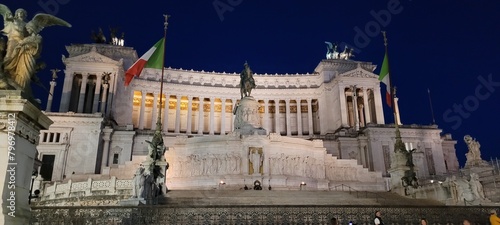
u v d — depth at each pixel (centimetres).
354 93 7975
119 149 5981
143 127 7831
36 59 1211
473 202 2530
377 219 1606
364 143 6719
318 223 1691
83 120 5694
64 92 7075
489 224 1822
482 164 4344
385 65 4031
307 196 3125
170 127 8512
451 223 1822
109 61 7331
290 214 1680
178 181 4591
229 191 3262
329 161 5094
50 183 3816
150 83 8094
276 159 4631
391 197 3206
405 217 1811
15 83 1105
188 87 8375
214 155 4619
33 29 1191
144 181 2420
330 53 9350
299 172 4744
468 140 4566
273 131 8838
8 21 1170
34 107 1116
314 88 8656
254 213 1670
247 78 5469
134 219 1512
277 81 8950
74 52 7656
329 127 8156
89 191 3170
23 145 1100
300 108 8688
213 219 1625
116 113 7344
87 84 7569
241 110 5262
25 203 1102
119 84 7544
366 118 7881
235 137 4656
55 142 5512
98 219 1450
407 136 6725
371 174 5116
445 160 7144
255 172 4478
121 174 4462
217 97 8544
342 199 2925
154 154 3089
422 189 3111
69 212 1365
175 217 1570
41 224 1311
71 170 5425
